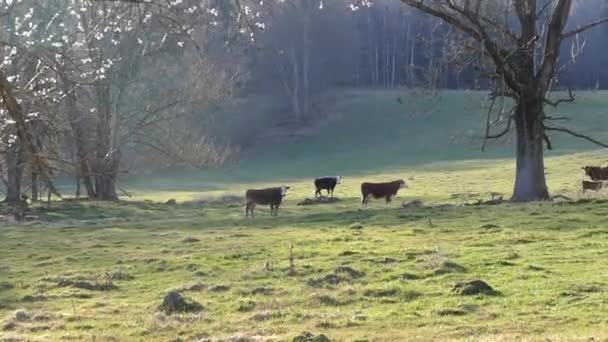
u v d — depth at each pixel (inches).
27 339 520.7
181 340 510.9
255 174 3230.8
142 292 700.0
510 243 852.0
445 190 2025.1
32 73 300.4
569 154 2874.0
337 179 2004.2
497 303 577.3
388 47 4259.4
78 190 1979.6
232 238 1039.6
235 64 2502.5
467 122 3772.1
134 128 1854.1
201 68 1998.0
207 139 2844.5
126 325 561.3
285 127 3981.3
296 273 729.6
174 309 601.3
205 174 3262.8
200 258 859.4
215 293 664.4
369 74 4473.4
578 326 499.8
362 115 4082.2
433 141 3592.5
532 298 584.1
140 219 1498.5
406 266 738.2
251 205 1451.8
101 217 1562.5
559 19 1261.1
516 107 1293.1
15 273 830.5
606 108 3646.7
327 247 886.4
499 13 1312.7
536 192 1285.7
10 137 300.8
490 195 1695.4
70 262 895.7
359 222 1142.3
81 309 628.4
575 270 683.4
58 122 311.9
